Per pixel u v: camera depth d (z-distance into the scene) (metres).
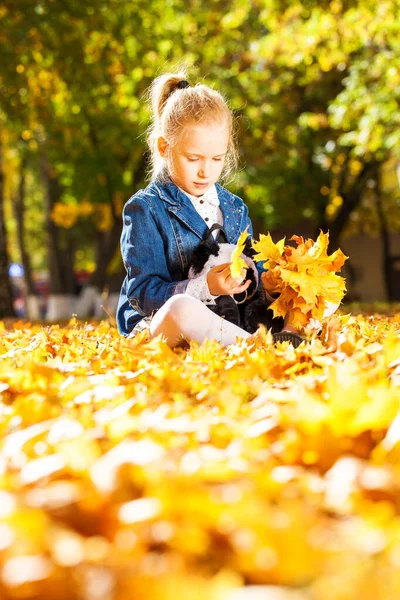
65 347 4.23
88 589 1.00
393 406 1.78
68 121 21.64
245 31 21.84
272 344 3.65
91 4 14.91
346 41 17.66
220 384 2.67
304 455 1.64
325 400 2.34
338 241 26.52
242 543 1.13
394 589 0.98
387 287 31.78
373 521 1.21
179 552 1.17
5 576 1.03
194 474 1.48
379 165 25.59
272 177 25.41
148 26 17.23
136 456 1.60
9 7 14.38
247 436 1.84
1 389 2.81
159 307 4.28
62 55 14.90
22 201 32.72
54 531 1.19
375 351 3.19
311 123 22.00
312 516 1.25
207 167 4.45
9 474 1.63
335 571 1.04
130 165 24.20
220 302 4.20
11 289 17.77
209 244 4.47
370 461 1.66
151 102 5.02
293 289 4.02
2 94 14.95
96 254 31.23
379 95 17.25
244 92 22.06
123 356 3.51
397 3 16.58
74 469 1.54
